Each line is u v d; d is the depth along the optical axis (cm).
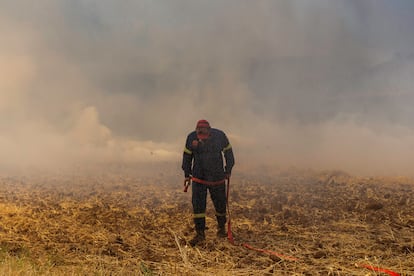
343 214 900
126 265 665
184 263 671
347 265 644
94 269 635
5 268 604
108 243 750
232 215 920
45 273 610
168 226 856
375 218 867
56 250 715
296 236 781
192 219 901
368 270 626
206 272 639
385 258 668
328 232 797
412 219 841
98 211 955
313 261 663
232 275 627
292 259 672
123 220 891
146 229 837
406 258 665
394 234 773
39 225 845
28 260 651
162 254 708
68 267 646
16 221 863
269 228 834
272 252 709
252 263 671
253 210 953
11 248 712
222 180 794
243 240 776
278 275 622
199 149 787
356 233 789
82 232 805
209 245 748
